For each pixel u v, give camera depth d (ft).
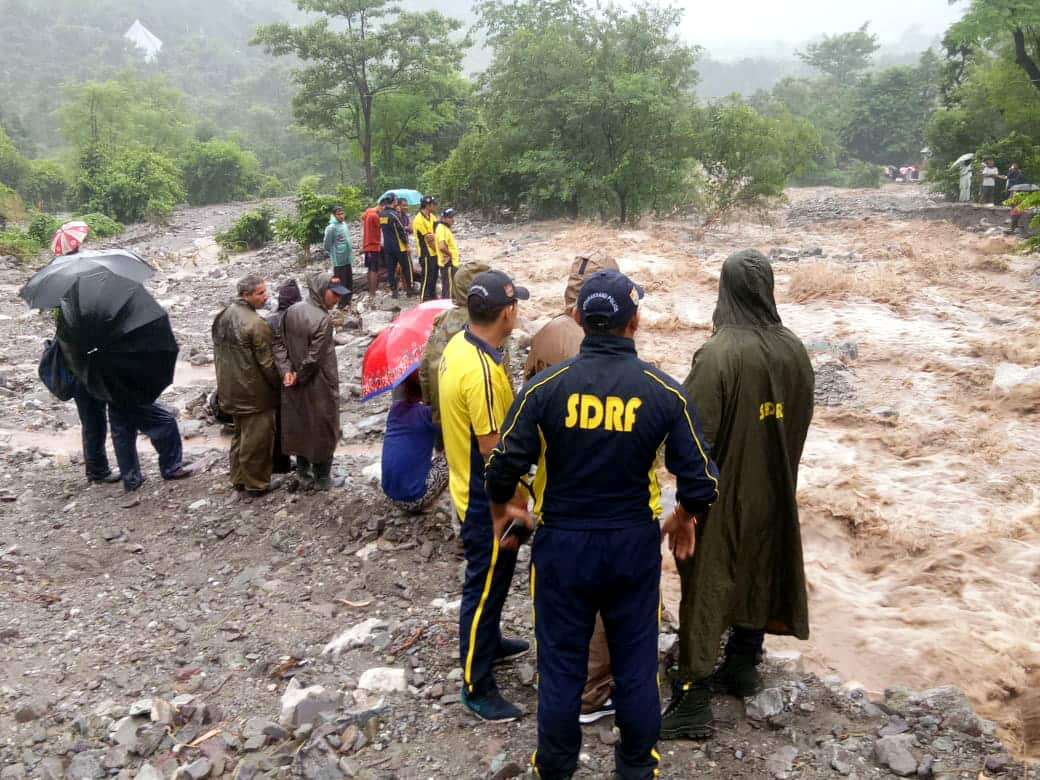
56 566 20.10
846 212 91.25
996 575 18.31
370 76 146.20
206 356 40.86
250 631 16.34
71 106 272.10
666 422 9.98
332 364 21.93
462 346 12.87
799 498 22.00
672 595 17.48
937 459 24.49
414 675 14.26
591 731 12.54
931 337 36.63
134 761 12.71
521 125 84.12
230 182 228.22
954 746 11.85
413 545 19.33
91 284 22.47
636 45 80.38
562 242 65.57
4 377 37.60
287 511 21.90
